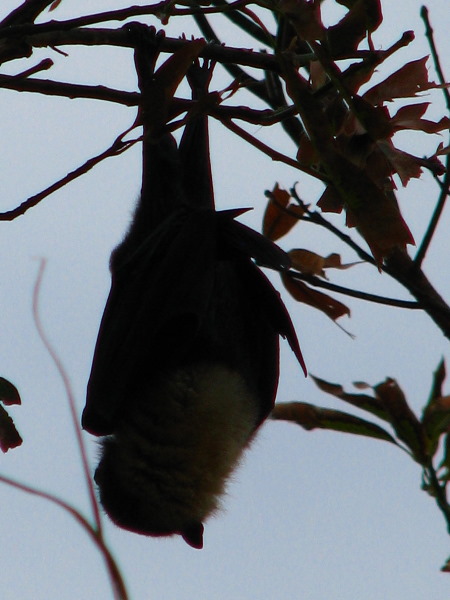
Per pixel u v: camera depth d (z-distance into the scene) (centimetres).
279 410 886
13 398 729
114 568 328
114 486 923
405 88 679
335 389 866
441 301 833
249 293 940
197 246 881
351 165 622
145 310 883
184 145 947
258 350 992
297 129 954
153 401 916
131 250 952
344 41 655
